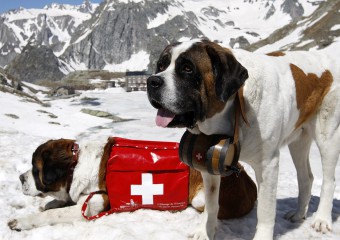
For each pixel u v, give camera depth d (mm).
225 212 4758
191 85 3248
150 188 4930
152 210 5031
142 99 43625
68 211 4734
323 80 4402
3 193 5715
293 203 5590
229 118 3580
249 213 5027
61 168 4871
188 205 5160
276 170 3801
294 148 4816
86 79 98875
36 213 4730
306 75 4219
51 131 17922
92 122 22938
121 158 4887
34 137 10633
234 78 3189
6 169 6938
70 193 4871
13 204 5375
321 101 4461
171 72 3248
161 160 4922
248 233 4457
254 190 5137
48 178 4848
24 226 4562
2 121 17516
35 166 4961
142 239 4125
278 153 3818
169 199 4969
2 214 4992
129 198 4918
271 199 3826
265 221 3861
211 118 3449
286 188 6695
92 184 4855
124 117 26672
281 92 3791
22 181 5066
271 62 3898
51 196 5086
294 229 4582
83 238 4223
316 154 12328
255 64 3641
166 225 4555
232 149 3543
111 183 4879
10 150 8492
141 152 4961
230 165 3600
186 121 3371
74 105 35531
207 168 3578
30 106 23500
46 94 54281
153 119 25062
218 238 4324
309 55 4477
